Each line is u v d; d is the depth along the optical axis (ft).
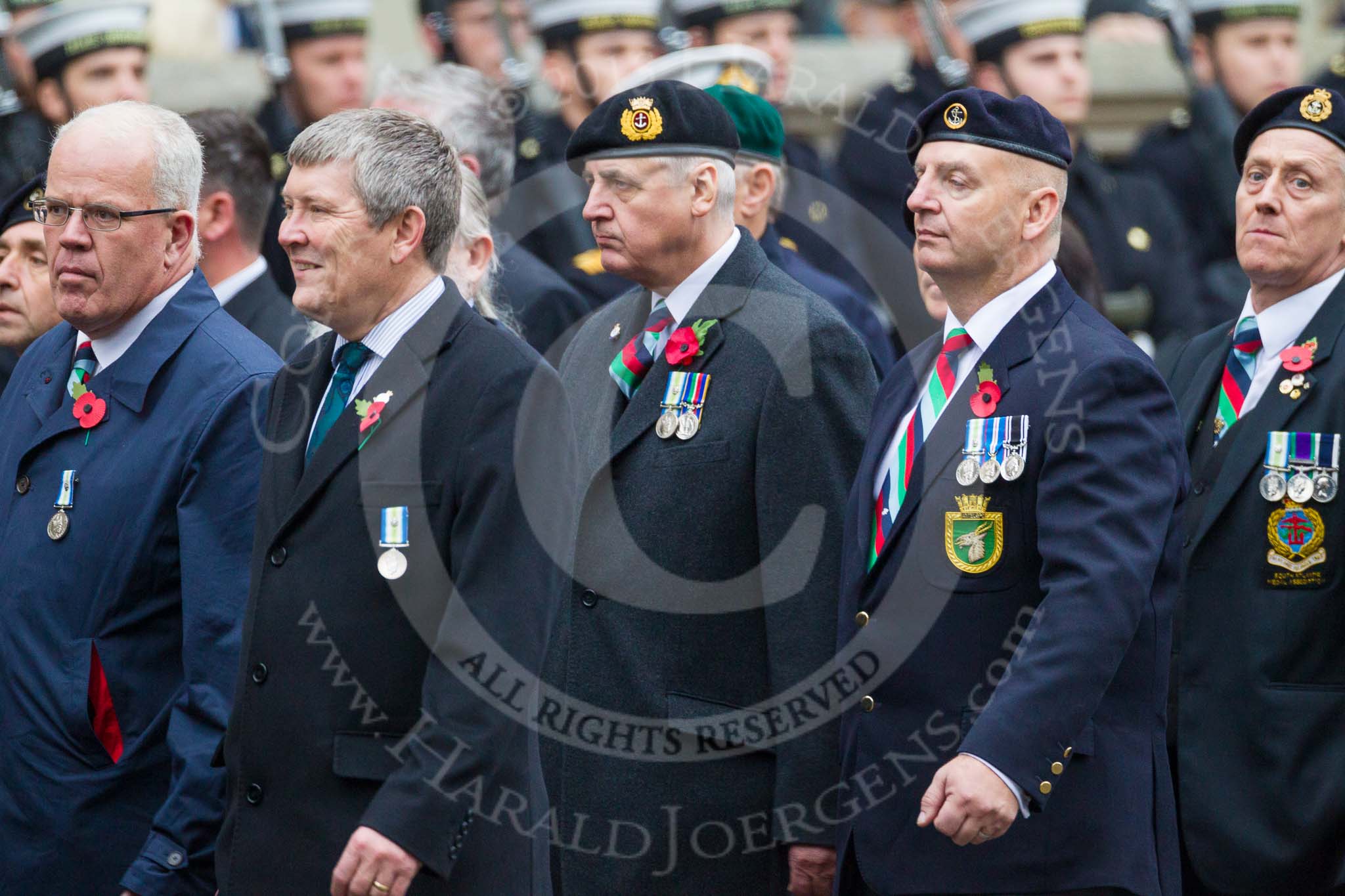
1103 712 41.93
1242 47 84.84
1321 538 47.96
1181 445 42.88
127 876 44.27
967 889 41.68
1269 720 47.83
